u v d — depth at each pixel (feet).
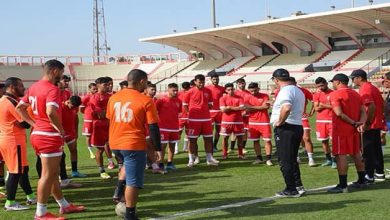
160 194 24.71
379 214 19.42
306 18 130.00
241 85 36.63
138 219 19.12
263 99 34.01
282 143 22.86
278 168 32.45
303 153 39.19
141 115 18.38
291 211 20.31
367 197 22.63
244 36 162.30
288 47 161.38
